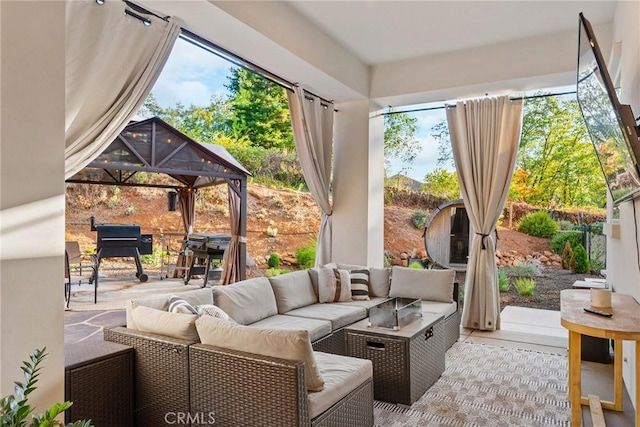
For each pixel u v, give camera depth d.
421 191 8.29
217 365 2.10
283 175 9.97
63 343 1.80
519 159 7.22
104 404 2.24
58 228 1.79
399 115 8.53
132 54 2.96
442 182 8.14
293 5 3.90
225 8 3.17
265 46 3.80
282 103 9.98
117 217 9.70
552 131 7.02
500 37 4.57
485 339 4.55
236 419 2.04
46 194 1.75
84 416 2.14
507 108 4.93
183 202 9.02
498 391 3.13
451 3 3.84
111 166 5.40
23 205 1.67
